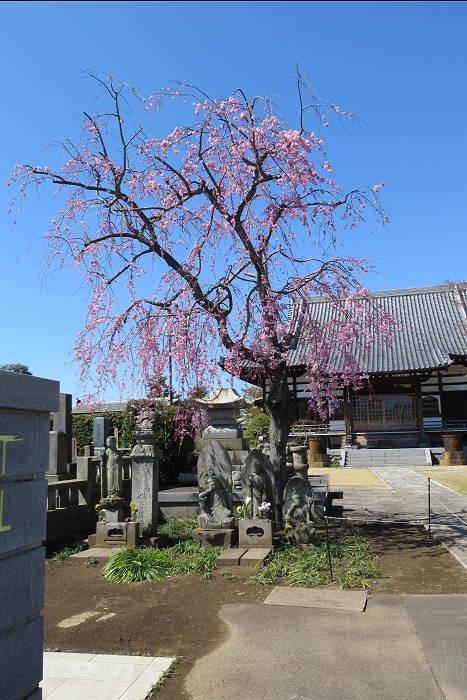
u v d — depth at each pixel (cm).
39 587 314
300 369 3184
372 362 3272
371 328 1108
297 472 930
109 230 979
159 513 1266
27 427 309
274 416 1055
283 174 893
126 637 541
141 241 945
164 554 862
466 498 1527
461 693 406
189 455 1756
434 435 3359
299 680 435
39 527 316
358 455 3081
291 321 1043
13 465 294
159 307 961
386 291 4128
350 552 847
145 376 972
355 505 1435
